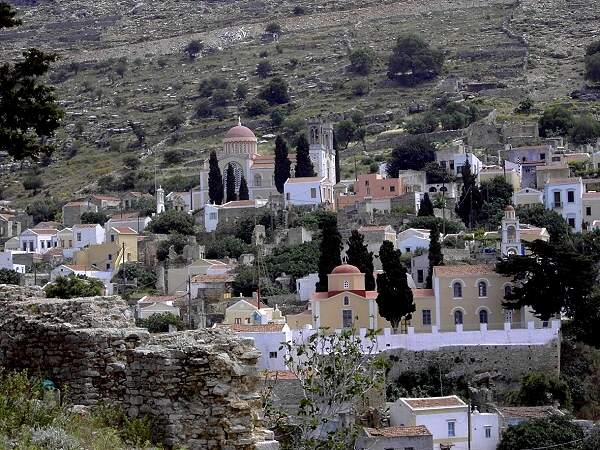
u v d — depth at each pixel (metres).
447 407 166.12
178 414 53.38
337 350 78.38
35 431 52.12
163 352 53.88
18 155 85.62
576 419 176.88
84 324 59.25
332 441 70.94
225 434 52.91
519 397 189.50
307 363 78.56
